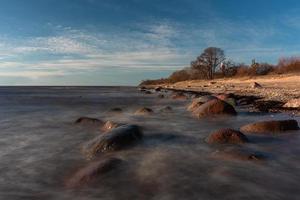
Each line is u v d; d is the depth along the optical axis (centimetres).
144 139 941
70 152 848
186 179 611
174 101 2775
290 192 553
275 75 5581
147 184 591
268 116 1422
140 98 3550
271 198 529
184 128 1173
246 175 630
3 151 888
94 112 1938
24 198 556
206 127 1190
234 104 1917
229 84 5425
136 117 1536
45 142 998
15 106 2548
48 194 570
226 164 694
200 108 1494
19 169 717
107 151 799
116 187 581
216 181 600
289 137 949
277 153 786
